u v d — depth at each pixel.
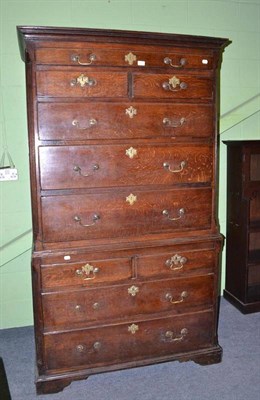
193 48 1.79
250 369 2.00
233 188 2.66
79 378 1.85
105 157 1.76
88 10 2.31
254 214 2.60
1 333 2.41
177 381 1.91
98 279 1.81
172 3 2.45
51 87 1.65
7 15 2.19
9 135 2.29
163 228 1.89
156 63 1.75
